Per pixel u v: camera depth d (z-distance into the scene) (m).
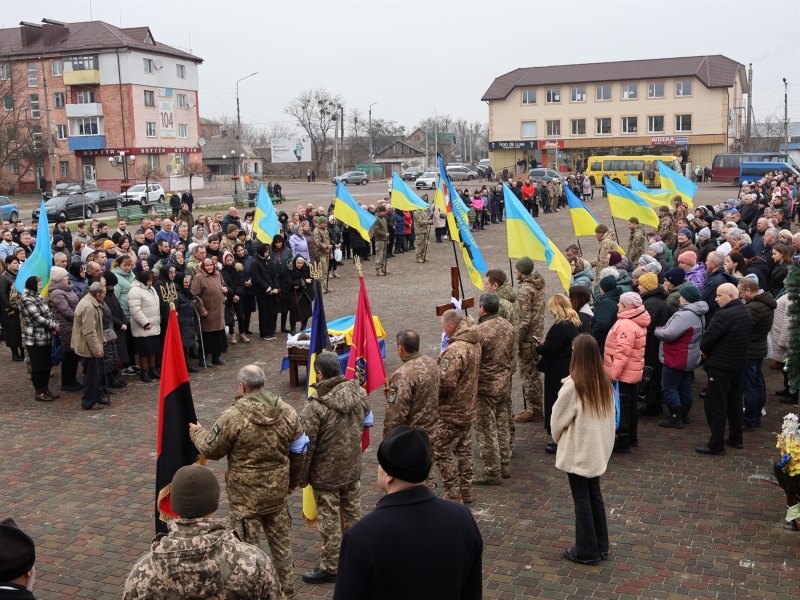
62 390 12.02
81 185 58.31
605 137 76.06
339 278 22.55
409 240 28.41
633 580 6.14
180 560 3.49
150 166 65.06
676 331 9.33
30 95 70.06
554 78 77.06
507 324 7.95
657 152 74.31
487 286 8.28
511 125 78.94
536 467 8.60
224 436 5.37
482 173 75.25
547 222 37.72
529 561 6.49
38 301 11.32
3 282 13.74
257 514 5.48
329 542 6.17
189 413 5.86
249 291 15.27
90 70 67.19
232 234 16.25
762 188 33.56
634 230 16.70
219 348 13.34
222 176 86.25
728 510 7.39
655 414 10.23
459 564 3.48
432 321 16.27
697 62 74.31
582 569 6.34
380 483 3.68
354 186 72.56
